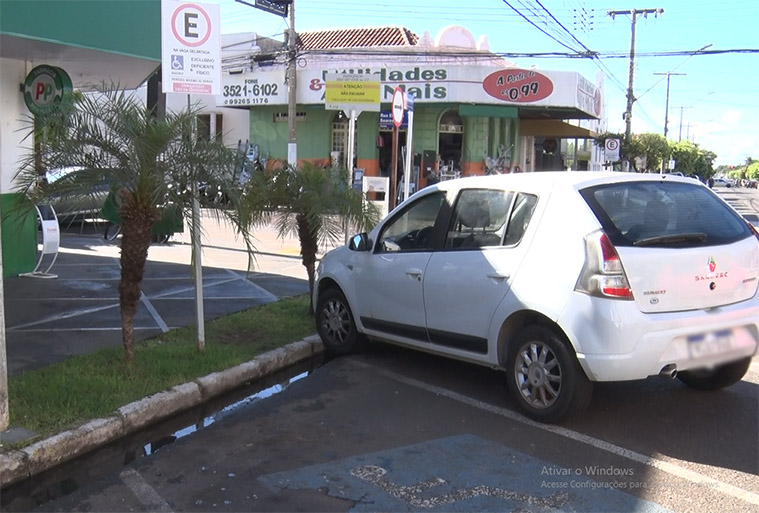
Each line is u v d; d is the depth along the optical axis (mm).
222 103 28625
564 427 4867
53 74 8727
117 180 5086
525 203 5141
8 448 4121
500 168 27328
